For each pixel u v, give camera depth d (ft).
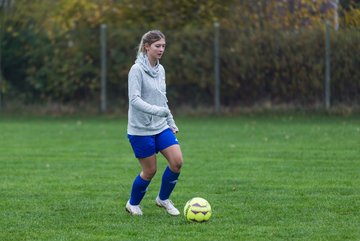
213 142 123.65
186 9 177.27
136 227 63.10
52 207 71.92
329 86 164.66
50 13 180.45
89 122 160.04
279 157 105.50
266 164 98.94
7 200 75.61
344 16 165.89
